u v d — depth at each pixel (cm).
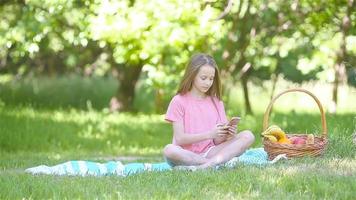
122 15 981
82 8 1102
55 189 479
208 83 607
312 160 580
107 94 1864
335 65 1119
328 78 1120
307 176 501
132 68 1565
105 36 980
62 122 1223
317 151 612
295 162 575
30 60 1903
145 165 641
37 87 1889
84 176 557
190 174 525
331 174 514
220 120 627
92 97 1800
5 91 1694
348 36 1090
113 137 1164
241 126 1235
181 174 528
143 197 450
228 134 582
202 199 446
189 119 617
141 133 1223
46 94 1786
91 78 2097
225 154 585
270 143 615
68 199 451
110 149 1059
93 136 1150
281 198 450
